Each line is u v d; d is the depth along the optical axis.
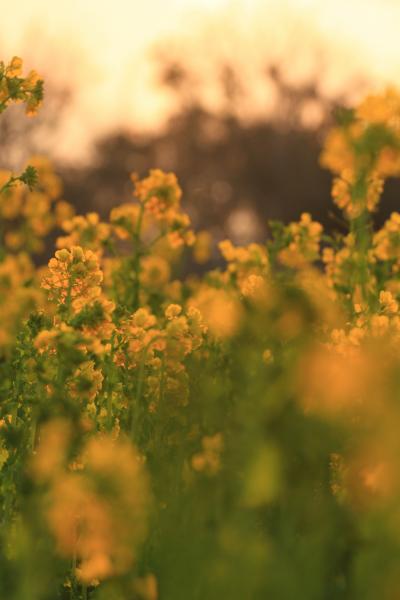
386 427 1.97
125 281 10.56
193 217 66.81
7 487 4.17
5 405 5.12
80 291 5.40
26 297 5.39
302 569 1.86
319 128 63.50
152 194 10.70
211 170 66.12
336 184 8.69
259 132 64.75
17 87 6.19
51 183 13.77
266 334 2.92
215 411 3.22
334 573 1.98
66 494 2.17
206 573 1.89
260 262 11.27
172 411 4.20
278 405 2.20
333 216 8.95
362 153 6.53
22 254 12.61
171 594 1.97
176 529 2.38
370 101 6.55
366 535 1.86
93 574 3.00
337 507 2.06
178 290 11.91
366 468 2.00
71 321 4.62
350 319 5.93
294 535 2.10
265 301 2.89
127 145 63.66
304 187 65.38
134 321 5.45
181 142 65.00
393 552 1.79
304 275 6.59
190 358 4.94
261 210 66.25
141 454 4.58
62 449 3.38
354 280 8.80
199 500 2.70
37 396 4.49
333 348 3.72
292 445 2.15
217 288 11.86
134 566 2.97
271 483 2.15
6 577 2.99
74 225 10.95
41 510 2.75
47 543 2.85
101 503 2.15
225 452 2.41
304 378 2.19
